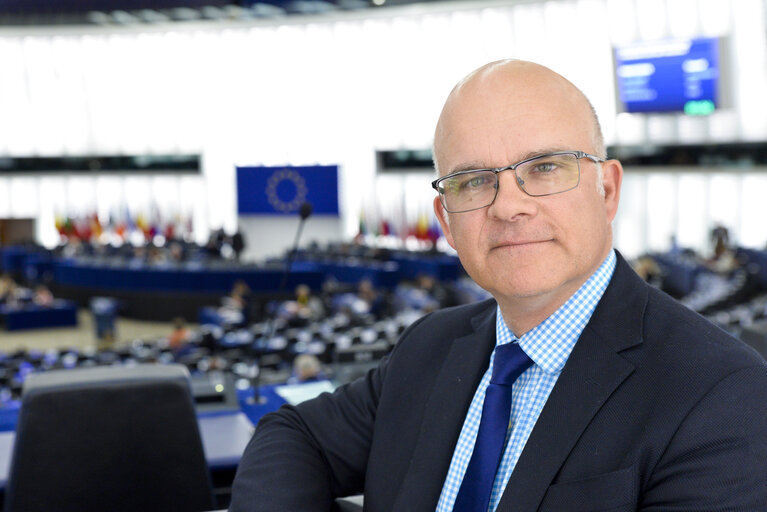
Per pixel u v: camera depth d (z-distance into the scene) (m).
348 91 21.31
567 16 18.19
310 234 22.23
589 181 0.85
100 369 1.58
